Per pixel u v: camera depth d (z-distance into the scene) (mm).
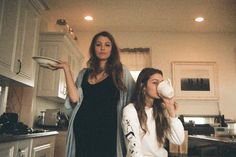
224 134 2150
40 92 3346
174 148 1434
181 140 1053
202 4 3525
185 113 4383
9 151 1791
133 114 1013
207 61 4555
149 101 1073
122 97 1289
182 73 4500
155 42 4629
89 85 1356
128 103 1171
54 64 1352
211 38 4645
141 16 3949
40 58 1348
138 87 1074
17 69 2295
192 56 4586
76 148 1274
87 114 1288
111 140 1248
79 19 4078
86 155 1242
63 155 3283
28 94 3199
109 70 1361
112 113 1283
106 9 3711
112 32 4629
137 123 1010
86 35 4625
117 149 1219
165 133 1057
